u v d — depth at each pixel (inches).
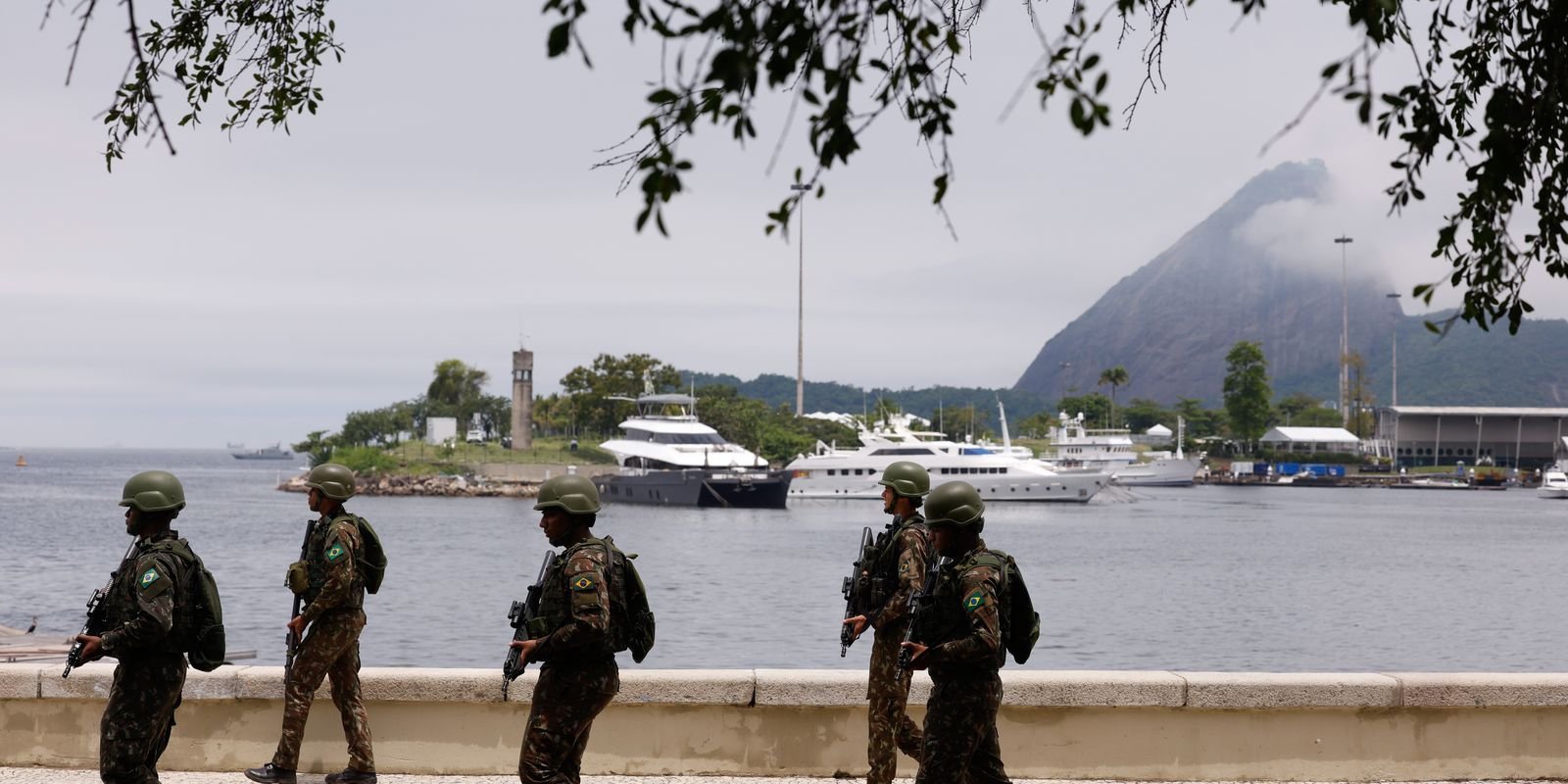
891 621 364.5
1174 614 1876.2
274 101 365.1
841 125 184.9
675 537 3393.2
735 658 1393.9
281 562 2600.9
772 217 186.9
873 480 5285.4
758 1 179.5
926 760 311.4
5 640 946.1
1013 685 412.8
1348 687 416.8
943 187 212.1
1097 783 413.4
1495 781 418.3
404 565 2564.0
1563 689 419.5
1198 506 5920.3
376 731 418.0
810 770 417.7
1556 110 249.9
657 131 179.8
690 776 415.8
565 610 323.6
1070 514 4896.7
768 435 7450.8
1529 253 269.9
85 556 2792.8
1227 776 415.5
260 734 417.1
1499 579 2502.5
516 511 5032.0
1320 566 2733.8
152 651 322.3
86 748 418.6
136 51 205.2
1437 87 245.3
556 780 322.0
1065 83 191.9
